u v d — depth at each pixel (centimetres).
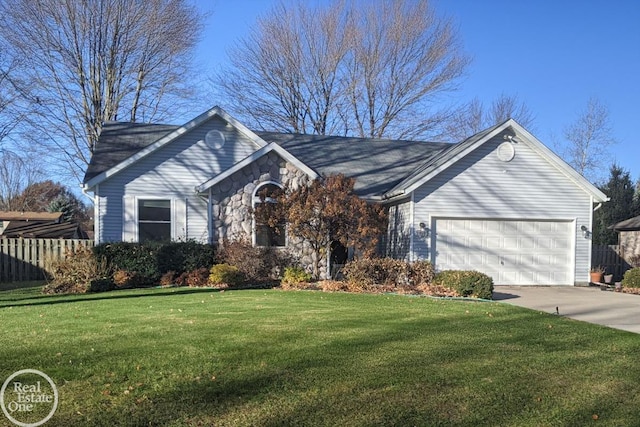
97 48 2742
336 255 1736
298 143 2066
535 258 1628
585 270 1644
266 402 447
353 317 865
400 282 1366
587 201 1645
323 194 1365
